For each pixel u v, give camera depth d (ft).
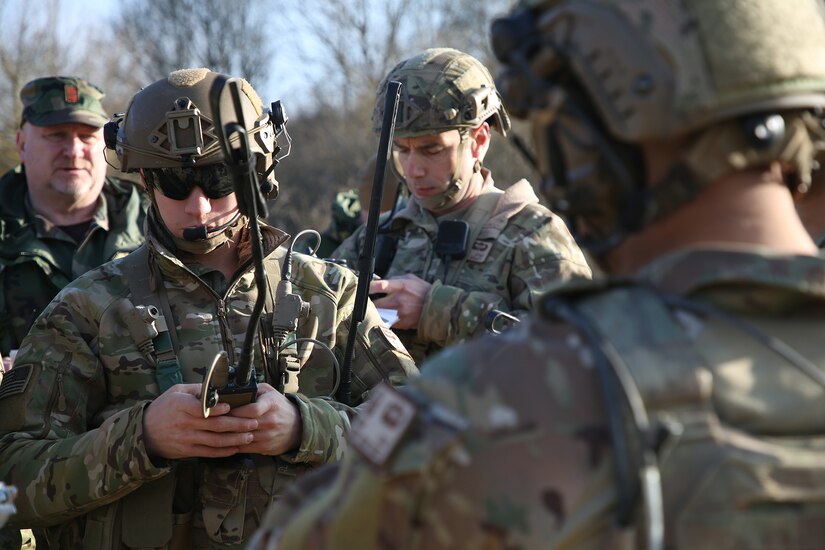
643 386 3.76
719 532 3.70
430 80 12.17
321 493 4.48
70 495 7.94
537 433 3.82
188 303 8.75
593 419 3.79
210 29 88.33
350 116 73.97
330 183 67.41
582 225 4.50
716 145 4.01
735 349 3.94
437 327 11.85
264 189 8.88
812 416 3.88
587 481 3.74
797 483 3.74
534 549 3.74
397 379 8.98
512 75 4.42
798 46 4.07
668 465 3.73
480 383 3.97
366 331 9.15
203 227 8.48
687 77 3.95
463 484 3.86
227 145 5.90
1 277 14.52
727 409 3.84
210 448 7.87
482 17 75.15
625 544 3.67
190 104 8.32
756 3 4.08
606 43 4.09
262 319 8.69
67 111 14.92
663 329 3.92
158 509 8.30
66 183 14.97
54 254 14.84
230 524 8.32
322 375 8.88
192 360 8.59
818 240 6.51
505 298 12.20
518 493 3.78
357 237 13.80
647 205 4.14
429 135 12.14
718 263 4.02
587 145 4.19
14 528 8.41
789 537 3.72
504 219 12.54
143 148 8.38
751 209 4.13
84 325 8.64
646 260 4.32
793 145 4.10
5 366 11.88
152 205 8.83
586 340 3.90
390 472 3.97
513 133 4.67
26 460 8.14
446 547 3.89
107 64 77.15
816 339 4.01
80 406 8.50
